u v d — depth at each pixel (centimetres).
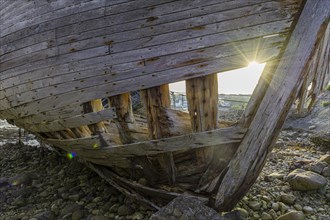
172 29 235
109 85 262
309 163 481
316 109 1086
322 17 212
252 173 248
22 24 300
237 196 262
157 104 258
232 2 220
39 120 333
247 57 225
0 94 366
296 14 214
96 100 286
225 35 225
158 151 270
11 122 464
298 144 727
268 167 495
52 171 533
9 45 319
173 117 261
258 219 311
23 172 548
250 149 241
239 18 221
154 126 266
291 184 383
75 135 323
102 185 426
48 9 278
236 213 288
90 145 313
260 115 234
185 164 285
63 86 283
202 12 227
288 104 228
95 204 370
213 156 264
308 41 215
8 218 354
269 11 216
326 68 299
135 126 287
